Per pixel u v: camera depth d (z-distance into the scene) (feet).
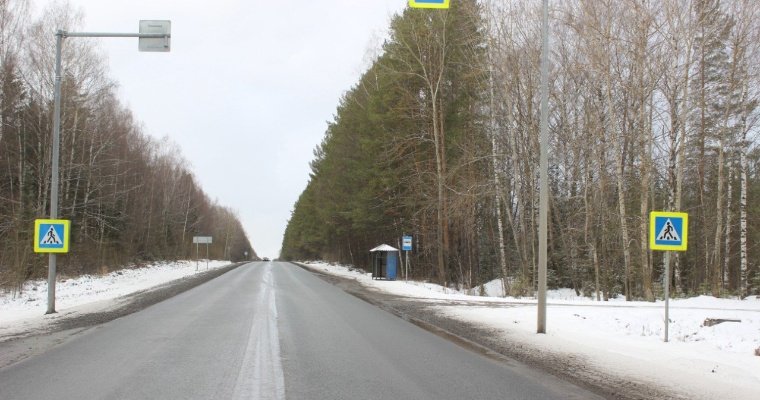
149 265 185.57
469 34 97.35
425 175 108.68
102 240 142.72
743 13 79.61
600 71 79.56
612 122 78.79
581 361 30.71
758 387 24.81
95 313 52.47
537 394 23.27
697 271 118.11
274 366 28.12
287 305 60.85
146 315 50.83
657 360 30.99
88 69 120.78
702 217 108.47
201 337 37.65
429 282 115.75
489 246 129.59
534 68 89.71
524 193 99.04
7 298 68.49
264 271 159.22
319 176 193.16
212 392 22.71
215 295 74.08
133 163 184.03
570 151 97.09
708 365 29.45
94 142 137.18
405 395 22.71
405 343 36.29
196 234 307.37
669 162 82.02
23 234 87.35
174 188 260.62
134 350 32.60
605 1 79.92
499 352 33.45
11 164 117.19
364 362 29.60
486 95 103.24
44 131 114.73
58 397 21.90
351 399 21.90
